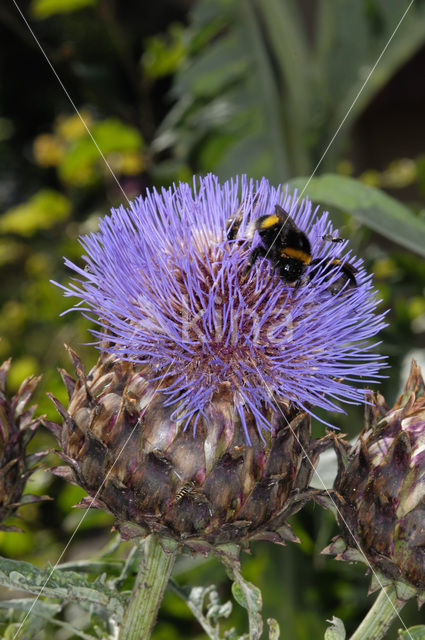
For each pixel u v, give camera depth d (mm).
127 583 507
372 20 689
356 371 464
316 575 625
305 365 466
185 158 735
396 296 701
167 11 1431
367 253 692
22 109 1644
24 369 772
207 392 460
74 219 899
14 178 1602
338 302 474
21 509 685
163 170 737
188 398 460
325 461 528
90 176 855
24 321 857
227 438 459
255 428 462
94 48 1299
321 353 466
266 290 473
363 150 1291
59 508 687
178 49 837
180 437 459
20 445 492
